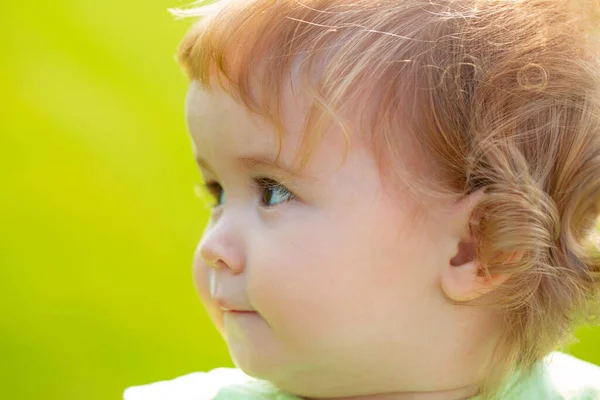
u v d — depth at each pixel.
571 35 1.74
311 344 1.60
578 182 1.70
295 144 1.56
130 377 3.32
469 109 1.61
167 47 3.99
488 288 1.64
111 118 3.88
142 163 3.81
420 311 1.62
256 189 1.64
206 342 3.45
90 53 3.99
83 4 4.04
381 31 1.60
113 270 3.60
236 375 1.93
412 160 1.58
